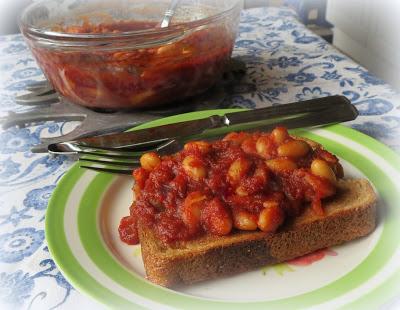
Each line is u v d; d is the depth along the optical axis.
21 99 0.34
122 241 0.20
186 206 0.19
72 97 0.30
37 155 0.28
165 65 0.28
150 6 0.37
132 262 0.19
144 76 0.28
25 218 0.23
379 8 0.55
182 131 0.26
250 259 0.19
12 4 0.55
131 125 0.29
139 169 0.21
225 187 0.20
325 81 0.35
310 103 0.28
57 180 0.25
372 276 0.18
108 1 0.37
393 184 0.22
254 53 0.40
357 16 0.59
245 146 0.21
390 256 0.18
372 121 0.29
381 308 0.17
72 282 0.17
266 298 0.18
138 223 0.20
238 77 0.36
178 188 0.20
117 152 0.25
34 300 0.18
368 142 0.25
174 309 0.16
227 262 0.19
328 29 0.66
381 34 0.56
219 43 0.29
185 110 0.30
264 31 0.45
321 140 0.25
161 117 0.29
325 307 0.16
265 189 0.20
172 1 0.35
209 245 0.19
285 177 0.20
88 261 0.18
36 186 0.25
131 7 0.37
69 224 0.20
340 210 0.20
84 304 0.18
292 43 0.42
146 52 0.27
